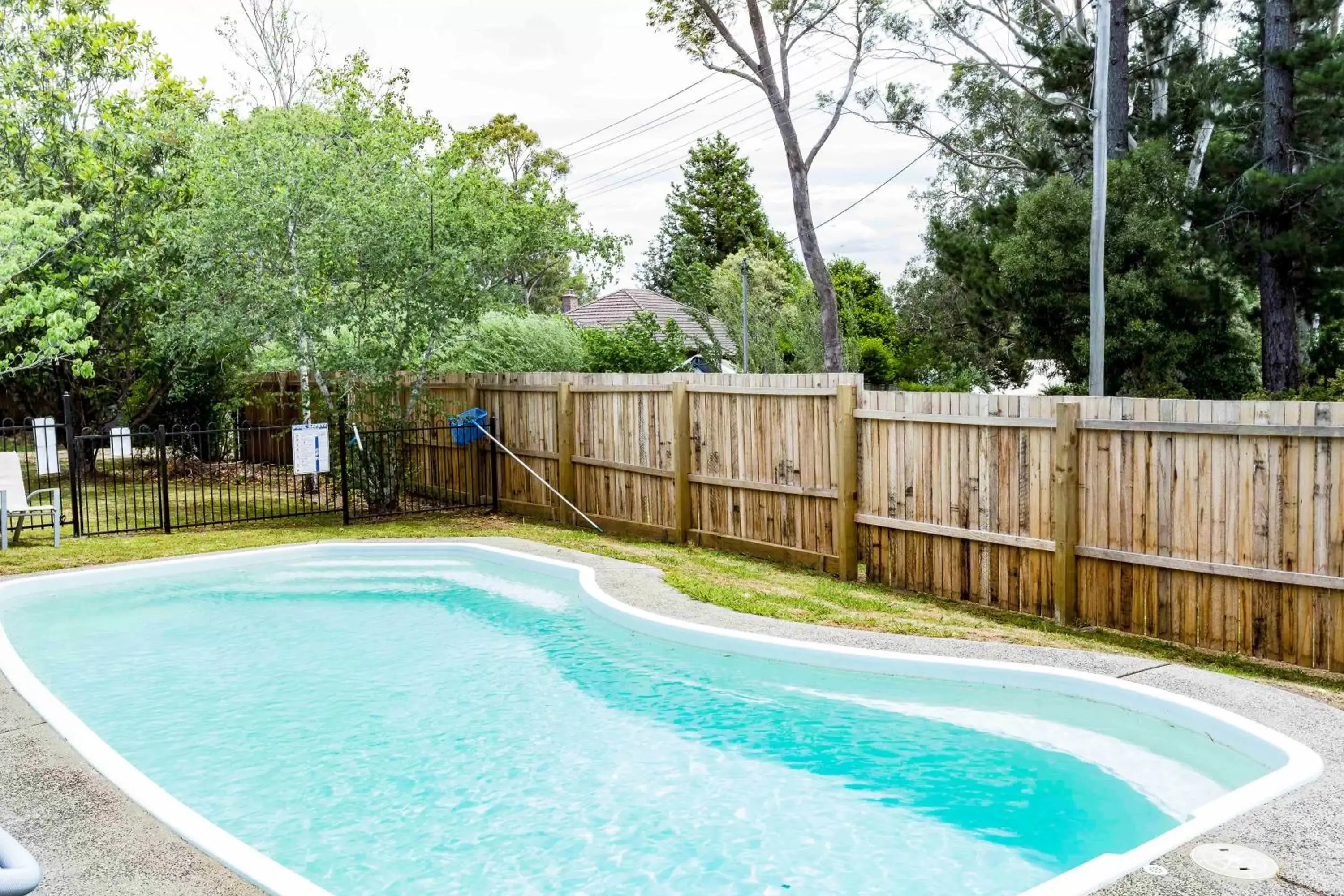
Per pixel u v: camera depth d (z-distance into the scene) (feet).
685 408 37.96
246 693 24.11
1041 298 68.08
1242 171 63.05
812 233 85.76
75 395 63.67
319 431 44.24
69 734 18.17
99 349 61.67
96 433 64.44
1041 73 80.38
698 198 200.54
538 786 18.57
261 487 59.52
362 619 30.91
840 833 16.52
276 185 45.11
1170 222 63.36
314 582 35.35
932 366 97.30
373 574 36.32
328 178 45.55
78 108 61.21
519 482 47.70
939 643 23.34
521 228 47.24
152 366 63.16
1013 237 70.03
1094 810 17.04
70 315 55.67
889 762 19.24
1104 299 60.49
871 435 31.14
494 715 22.41
